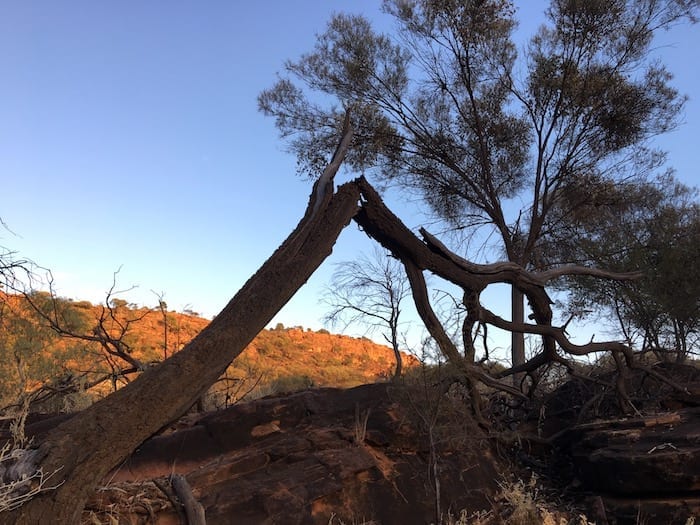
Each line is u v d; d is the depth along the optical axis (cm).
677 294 1297
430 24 1823
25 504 459
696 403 904
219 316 594
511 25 1830
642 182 1859
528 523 639
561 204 1947
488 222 2017
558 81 1795
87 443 489
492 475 768
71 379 1080
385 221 810
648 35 1784
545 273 977
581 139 1888
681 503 633
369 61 1875
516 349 1645
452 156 1964
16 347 1015
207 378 553
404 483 693
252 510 601
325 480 652
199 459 719
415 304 852
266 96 1911
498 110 1908
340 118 1897
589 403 900
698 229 1397
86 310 2184
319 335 4384
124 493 586
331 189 741
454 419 770
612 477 682
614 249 1496
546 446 884
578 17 1781
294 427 789
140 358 1906
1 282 641
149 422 518
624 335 1375
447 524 631
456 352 805
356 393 862
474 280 886
